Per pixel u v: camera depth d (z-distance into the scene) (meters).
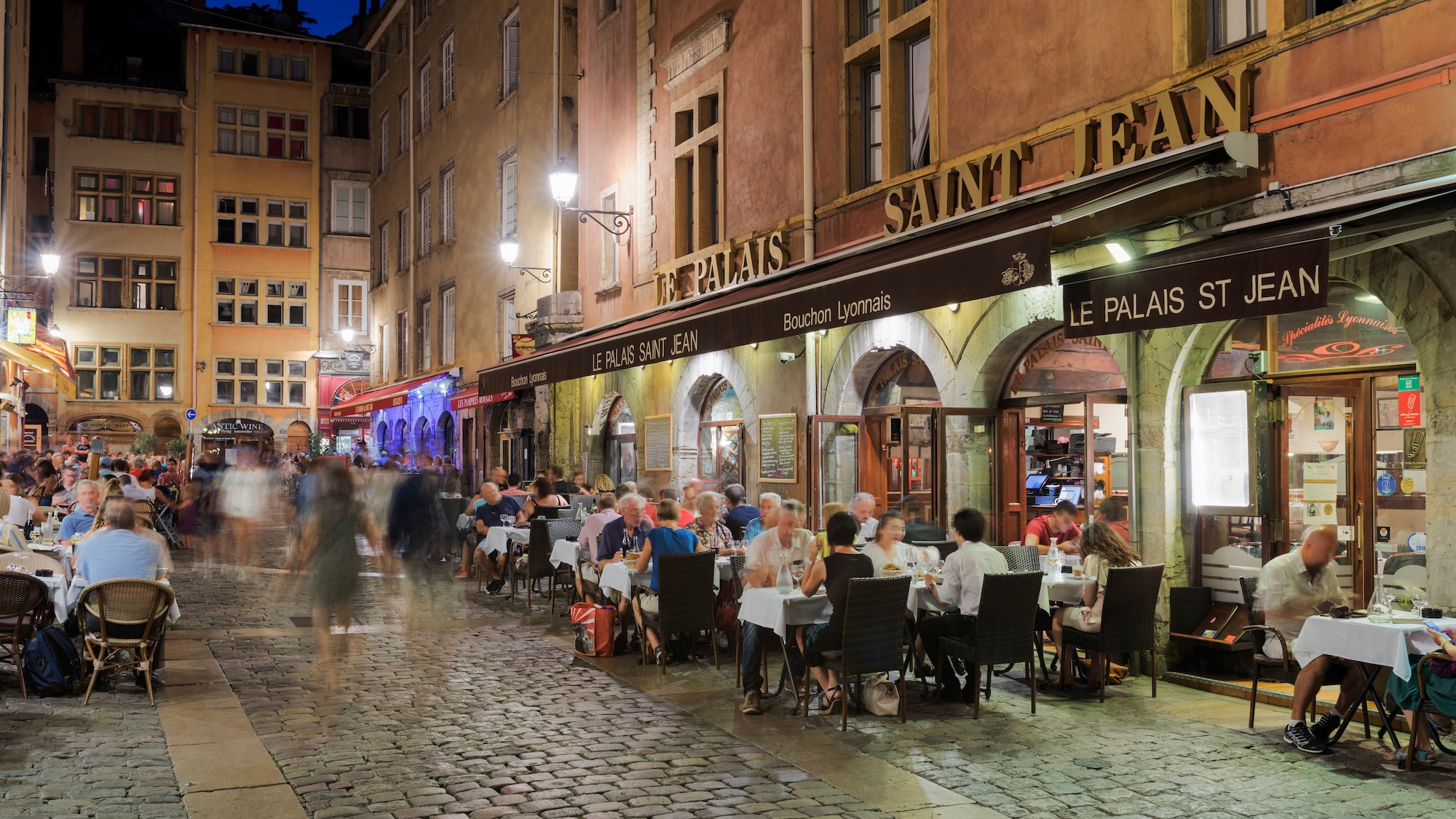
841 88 12.90
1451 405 6.91
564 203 17.39
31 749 6.58
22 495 13.21
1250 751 6.75
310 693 8.37
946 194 10.88
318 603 9.02
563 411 21.38
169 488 22.08
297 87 41.34
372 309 37.22
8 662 9.15
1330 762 6.49
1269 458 8.70
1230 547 8.99
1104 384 10.30
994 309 10.58
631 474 19.56
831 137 13.06
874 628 7.46
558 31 21.92
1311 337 8.57
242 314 40.62
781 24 14.12
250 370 40.59
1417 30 6.93
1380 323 8.16
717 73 15.70
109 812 5.44
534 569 12.68
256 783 6.01
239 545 20.53
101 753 6.54
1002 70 10.45
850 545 7.72
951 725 7.45
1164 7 8.70
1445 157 6.64
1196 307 6.93
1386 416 8.22
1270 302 6.44
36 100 38.47
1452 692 6.15
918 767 6.43
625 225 18.89
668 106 17.28
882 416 12.53
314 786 5.98
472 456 27.20
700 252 15.95
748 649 7.88
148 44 44.19
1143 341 9.26
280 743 6.90
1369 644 6.39
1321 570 7.33
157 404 39.50
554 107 21.98
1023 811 5.62
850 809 5.66
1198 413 8.95
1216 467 8.82
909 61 12.16
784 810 5.66
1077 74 9.58
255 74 40.91
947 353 11.30
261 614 12.32
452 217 29.58
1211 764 6.46
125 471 16.83
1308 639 6.75
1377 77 7.15
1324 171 7.49
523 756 6.67
